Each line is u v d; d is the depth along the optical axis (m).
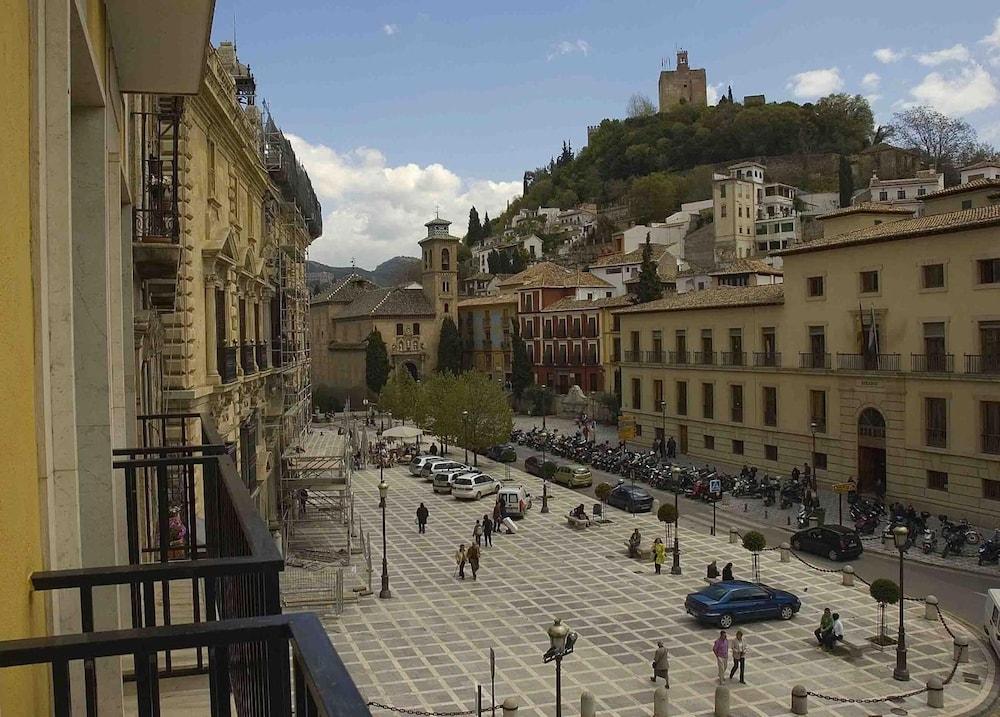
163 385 18.61
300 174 54.16
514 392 89.56
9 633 3.22
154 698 4.16
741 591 25.45
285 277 44.62
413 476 54.50
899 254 40.44
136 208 12.98
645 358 62.34
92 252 7.15
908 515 36.28
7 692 3.24
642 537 36.62
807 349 46.75
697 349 56.53
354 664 22.36
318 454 43.50
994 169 101.56
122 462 7.05
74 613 4.53
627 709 19.52
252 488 30.08
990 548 31.22
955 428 37.41
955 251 37.50
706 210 130.88
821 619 24.05
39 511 3.95
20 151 3.68
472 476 46.25
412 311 96.25
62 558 4.46
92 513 7.00
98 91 6.84
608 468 54.41
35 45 4.00
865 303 42.59
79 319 7.09
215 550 6.80
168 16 8.08
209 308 22.30
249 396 29.47
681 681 21.11
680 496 45.78
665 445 58.09
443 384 64.00
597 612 26.56
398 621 25.80
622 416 64.88
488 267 156.12
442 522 40.22
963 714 19.19
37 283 3.97
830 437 44.94
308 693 2.62
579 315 86.81
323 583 28.75
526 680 21.23
